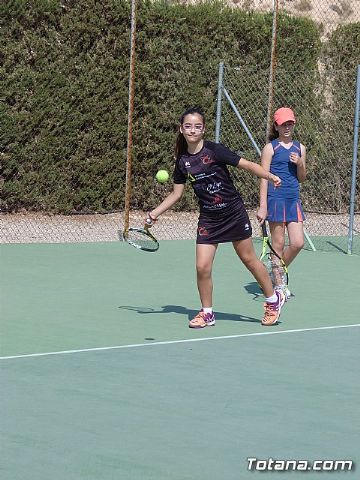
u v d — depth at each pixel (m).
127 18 22.41
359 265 18.09
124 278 16.08
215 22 23.27
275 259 14.41
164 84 22.98
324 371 10.62
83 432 8.41
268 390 9.82
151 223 12.77
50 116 21.77
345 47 24.52
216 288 15.45
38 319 12.93
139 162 23.03
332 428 8.66
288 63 23.80
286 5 28.00
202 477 7.45
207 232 12.45
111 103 22.45
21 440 8.17
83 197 22.38
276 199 14.26
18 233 20.20
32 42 21.42
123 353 11.18
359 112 19.22
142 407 9.15
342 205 24.25
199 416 8.92
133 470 7.55
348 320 13.41
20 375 10.15
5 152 21.47
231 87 23.31
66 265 17.09
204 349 11.47
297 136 23.50
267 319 12.88
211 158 12.12
